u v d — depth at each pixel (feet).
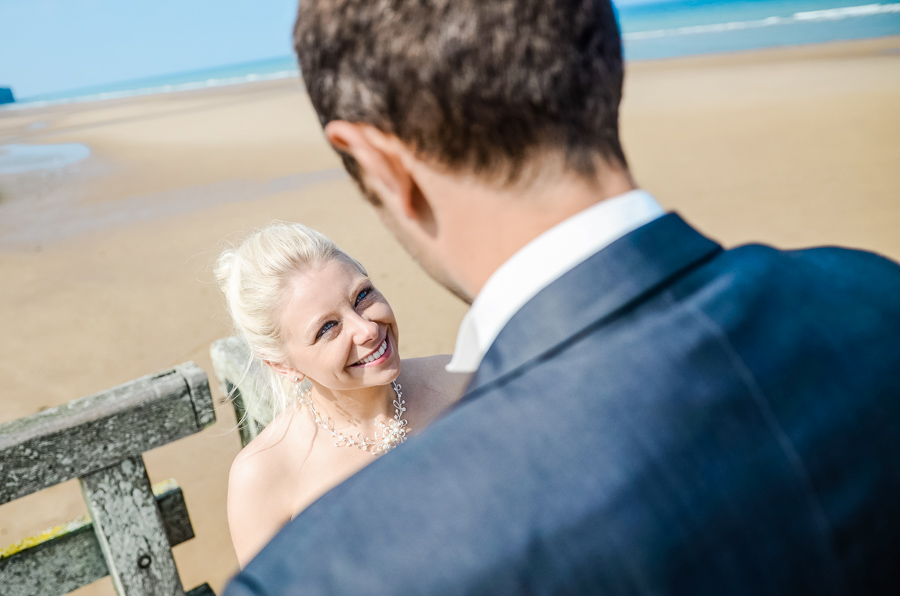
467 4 1.59
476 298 1.96
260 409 5.76
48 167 57.31
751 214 23.45
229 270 5.06
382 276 20.85
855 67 58.39
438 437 1.62
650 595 1.42
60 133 95.81
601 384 1.59
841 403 1.68
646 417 1.55
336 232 26.11
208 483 11.98
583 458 1.51
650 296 1.73
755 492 1.53
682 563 1.45
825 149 30.86
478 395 1.68
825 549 1.57
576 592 1.41
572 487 1.48
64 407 4.96
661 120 43.91
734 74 64.28
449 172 1.73
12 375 16.80
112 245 28.25
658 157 33.35
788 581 1.53
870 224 21.22
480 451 1.55
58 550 5.46
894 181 25.03
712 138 36.27
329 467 5.05
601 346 1.65
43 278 24.30
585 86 1.69
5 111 211.20
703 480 1.51
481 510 1.47
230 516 4.98
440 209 1.82
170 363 16.94
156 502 5.52
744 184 27.04
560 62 1.63
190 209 34.06
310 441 5.09
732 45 104.58
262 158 48.24
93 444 4.95
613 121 1.82
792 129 35.96
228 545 10.46
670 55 99.55
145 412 5.11
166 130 79.77
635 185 1.89
